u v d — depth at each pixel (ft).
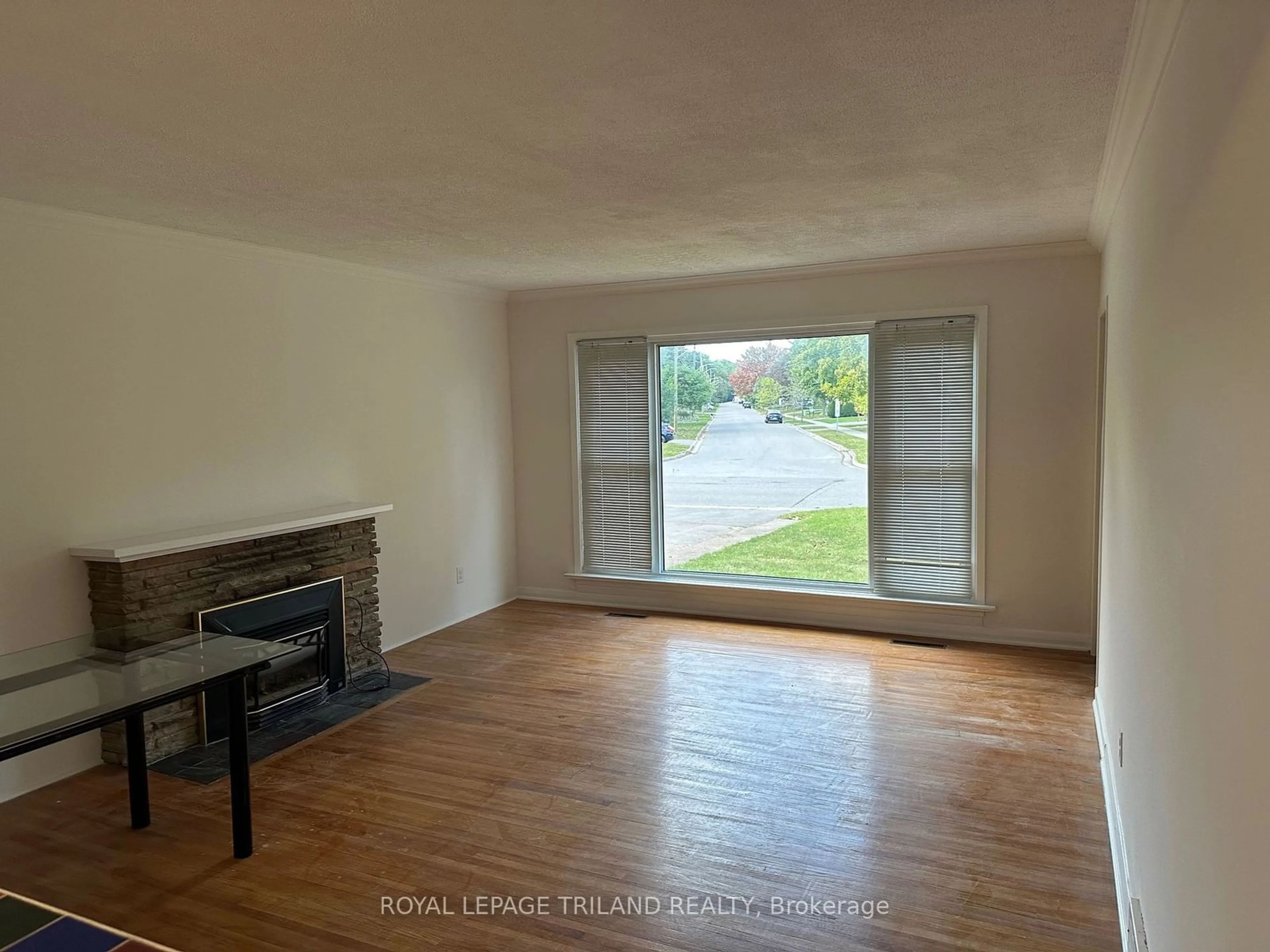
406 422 17.93
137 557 11.59
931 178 10.59
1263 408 3.12
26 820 10.51
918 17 6.06
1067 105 7.90
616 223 12.92
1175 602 5.34
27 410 11.19
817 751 12.07
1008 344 16.40
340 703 14.47
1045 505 16.42
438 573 18.94
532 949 7.82
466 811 10.55
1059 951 7.64
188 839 9.97
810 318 18.03
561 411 20.90
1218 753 3.99
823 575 18.99
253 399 14.44
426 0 5.58
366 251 14.92
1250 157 3.34
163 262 12.92
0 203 10.72
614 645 17.54
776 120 8.27
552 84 7.20
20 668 9.36
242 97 7.31
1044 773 11.22
